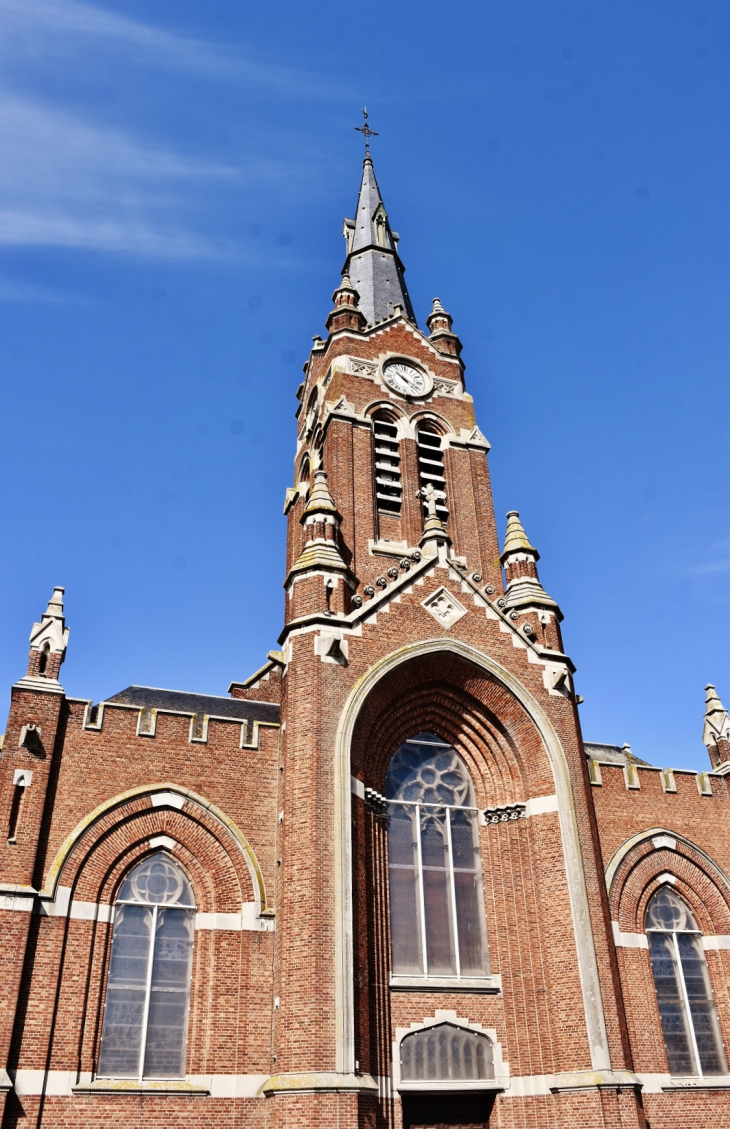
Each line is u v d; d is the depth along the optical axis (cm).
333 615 3084
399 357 4806
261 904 2830
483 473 4609
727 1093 3091
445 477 4547
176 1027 2639
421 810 3141
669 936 3359
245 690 4419
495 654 3253
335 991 2497
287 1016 2497
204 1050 2605
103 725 2919
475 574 3397
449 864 3075
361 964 2614
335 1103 2342
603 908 2928
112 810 2811
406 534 4256
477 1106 2794
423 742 3269
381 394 4641
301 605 3123
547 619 3488
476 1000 2869
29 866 2614
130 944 2706
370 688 2992
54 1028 2489
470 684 3234
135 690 3850
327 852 2684
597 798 3481
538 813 3080
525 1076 2769
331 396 4609
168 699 3844
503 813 3148
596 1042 2662
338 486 4250
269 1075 2592
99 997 2588
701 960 3362
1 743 2931
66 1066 2458
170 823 2872
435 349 4941
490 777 3238
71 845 2714
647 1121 2939
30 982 2505
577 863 2942
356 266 5772
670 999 3231
